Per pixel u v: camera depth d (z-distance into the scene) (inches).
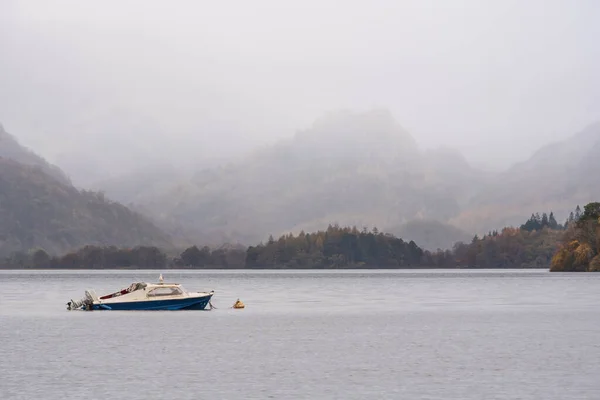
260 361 3107.8
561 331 4170.8
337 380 2691.9
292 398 2417.6
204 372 2851.9
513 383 2623.0
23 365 2982.3
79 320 4697.3
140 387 2568.9
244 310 5708.7
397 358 3179.1
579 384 2600.9
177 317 4928.6
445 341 3730.3
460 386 2578.7
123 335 3944.4
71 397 2416.3
